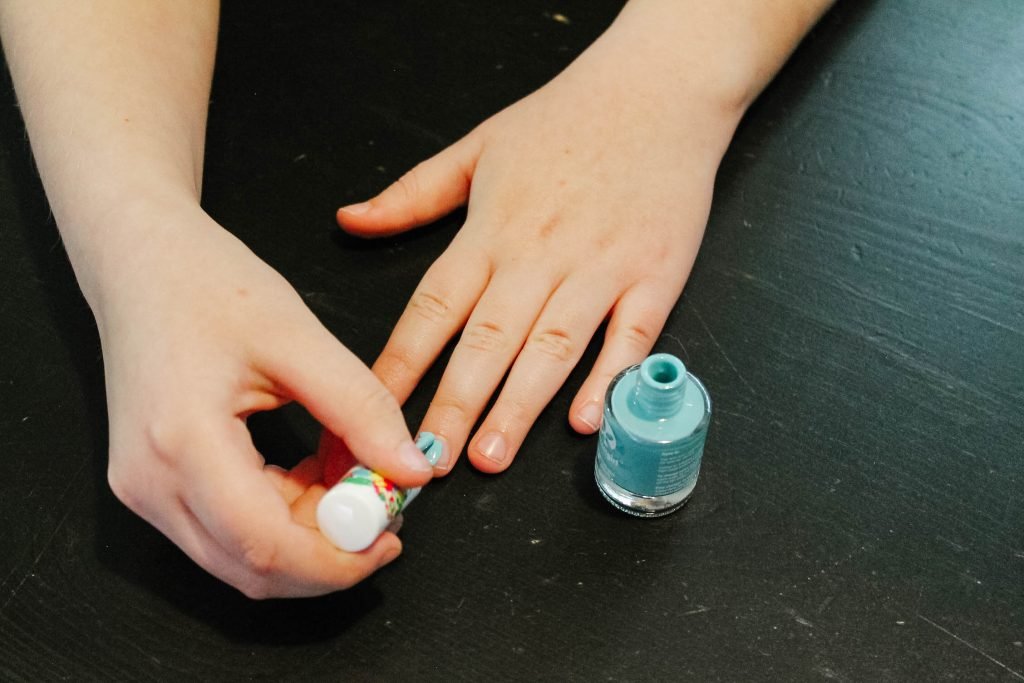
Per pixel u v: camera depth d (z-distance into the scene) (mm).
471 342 553
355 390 486
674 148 596
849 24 657
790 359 557
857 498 525
